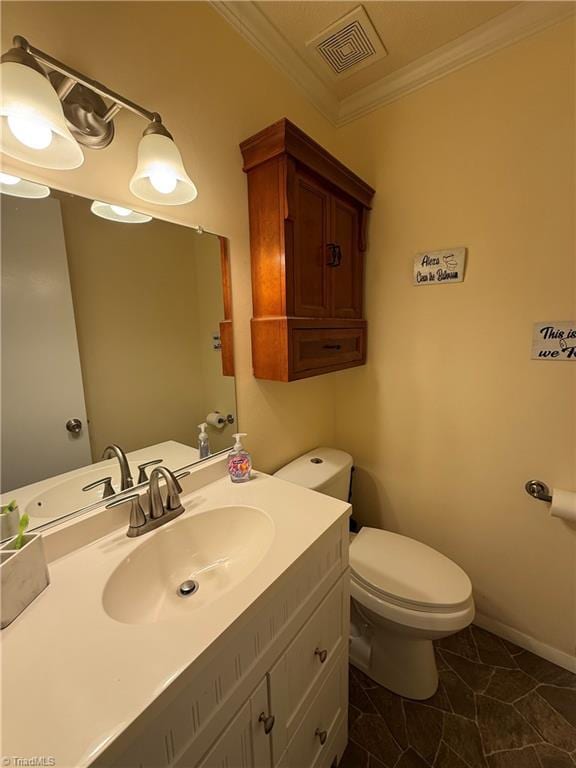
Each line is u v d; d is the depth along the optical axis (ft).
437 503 5.08
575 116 3.54
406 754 3.34
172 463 3.46
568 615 4.18
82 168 2.61
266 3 3.53
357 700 3.87
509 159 3.95
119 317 2.99
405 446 5.29
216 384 3.85
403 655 3.87
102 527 2.70
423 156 4.55
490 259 4.21
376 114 4.89
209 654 1.73
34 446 2.50
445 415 4.84
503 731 3.53
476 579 4.85
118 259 2.94
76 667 1.62
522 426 4.25
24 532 2.24
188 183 2.65
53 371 2.60
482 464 4.60
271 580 2.17
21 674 1.60
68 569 2.33
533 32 3.64
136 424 3.15
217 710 1.83
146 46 2.91
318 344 4.28
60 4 2.39
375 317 5.31
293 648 2.44
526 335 4.09
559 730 3.53
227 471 3.85
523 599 4.48
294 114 4.50
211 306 3.72
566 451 4.00
